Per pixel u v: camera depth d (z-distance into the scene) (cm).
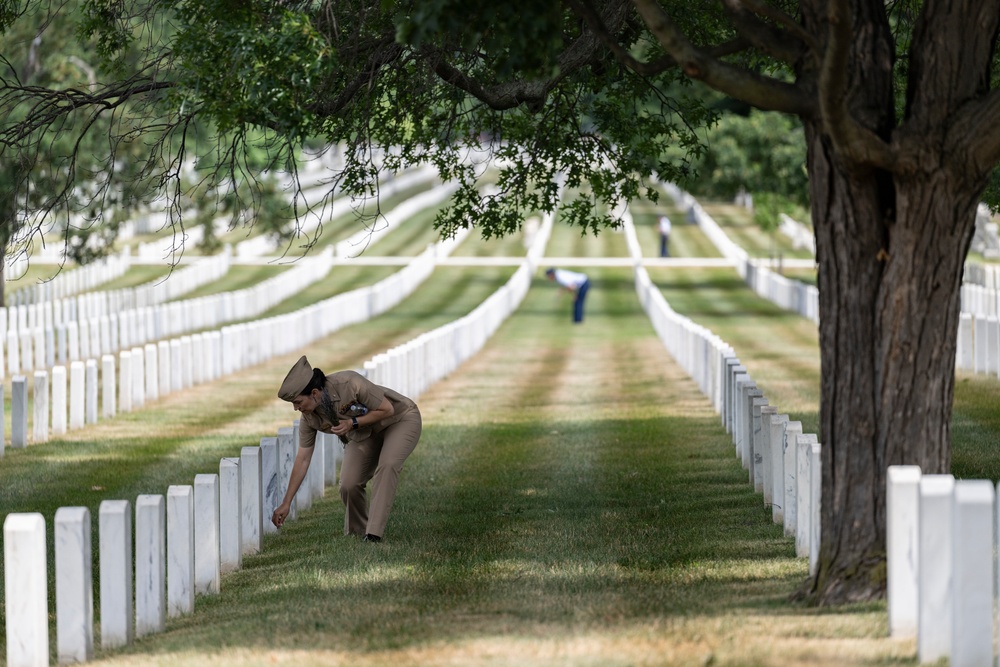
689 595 1353
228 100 1622
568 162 2369
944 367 1212
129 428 3030
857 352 1224
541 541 1730
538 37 1173
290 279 7131
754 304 6912
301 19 1592
